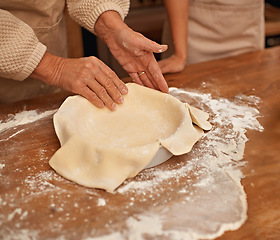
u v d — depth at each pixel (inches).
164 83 42.4
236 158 35.1
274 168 33.6
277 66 55.7
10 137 38.3
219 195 30.3
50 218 27.8
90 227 27.0
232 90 48.8
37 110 44.0
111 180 30.8
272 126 40.2
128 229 26.8
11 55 38.0
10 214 28.2
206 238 26.1
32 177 32.3
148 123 37.7
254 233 26.6
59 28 52.1
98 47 97.0
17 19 39.1
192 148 36.5
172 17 56.0
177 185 31.4
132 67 44.9
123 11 47.4
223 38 66.7
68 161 32.5
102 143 33.8
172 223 27.3
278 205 29.2
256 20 65.2
